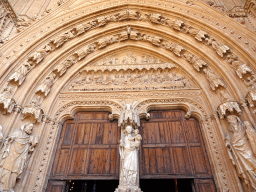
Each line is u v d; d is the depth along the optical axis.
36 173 6.92
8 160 6.13
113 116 8.48
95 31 10.17
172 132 8.09
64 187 7.10
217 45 8.22
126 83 9.36
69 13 9.73
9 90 7.26
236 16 8.80
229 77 7.59
